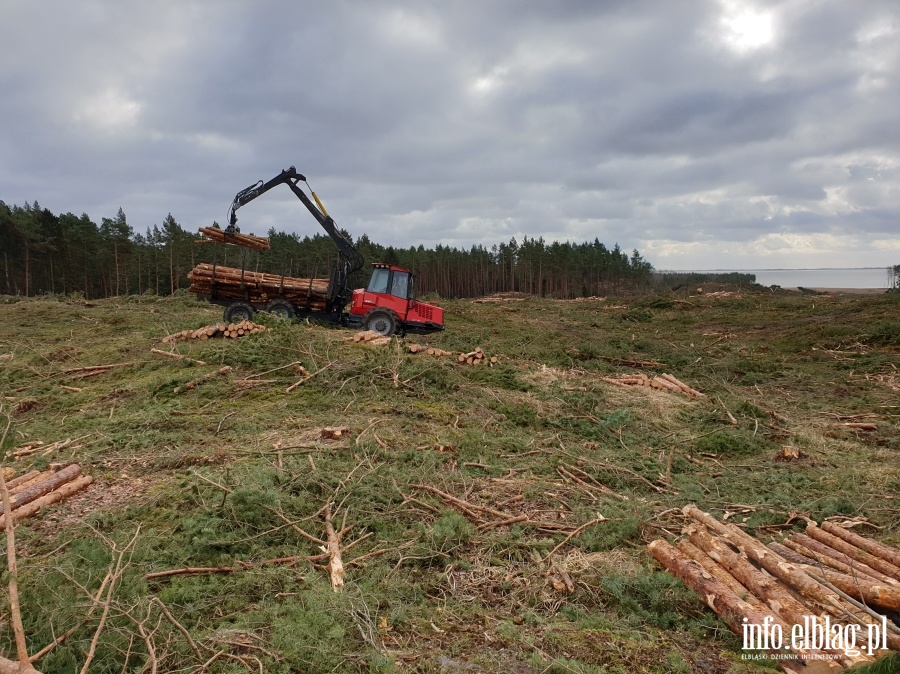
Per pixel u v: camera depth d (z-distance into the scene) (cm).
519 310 3050
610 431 849
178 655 309
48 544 456
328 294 1562
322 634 329
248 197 1566
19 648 267
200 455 659
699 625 359
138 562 406
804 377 1298
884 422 934
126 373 1073
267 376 1012
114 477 610
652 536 489
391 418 827
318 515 505
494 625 358
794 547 446
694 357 1491
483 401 945
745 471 707
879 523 531
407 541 466
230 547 451
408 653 323
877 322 1972
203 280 1534
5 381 1056
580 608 379
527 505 559
